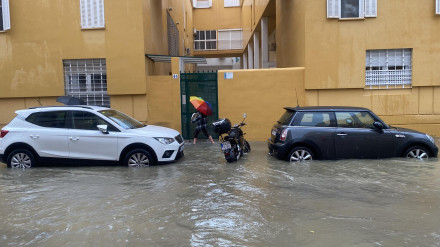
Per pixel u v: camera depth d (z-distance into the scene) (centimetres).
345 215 466
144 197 562
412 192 562
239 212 485
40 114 816
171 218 466
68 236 413
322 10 1114
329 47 1121
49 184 656
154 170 752
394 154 793
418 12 1101
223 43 2989
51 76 1197
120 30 1177
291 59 1323
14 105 1224
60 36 1187
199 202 532
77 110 810
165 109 1207
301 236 401
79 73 1214
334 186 606
